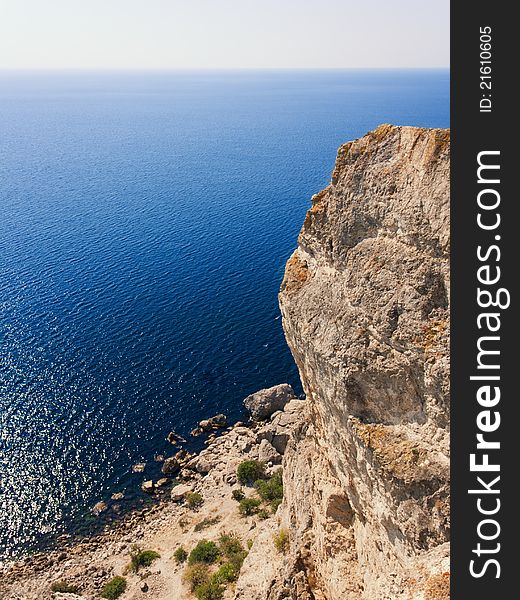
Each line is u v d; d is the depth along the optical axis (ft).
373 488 60.64
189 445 196.85
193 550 132.36
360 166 68.95
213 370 242.78
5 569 146.92
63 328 274.57
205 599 111.65
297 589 79.77
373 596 57.26
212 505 157.48
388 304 60.85
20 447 194.29
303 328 73.77
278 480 154.81
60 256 377.30
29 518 165.48
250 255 384.47
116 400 221.05
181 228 445.78
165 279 340.18
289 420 184.96
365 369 61.36
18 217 469.16
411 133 62.95
